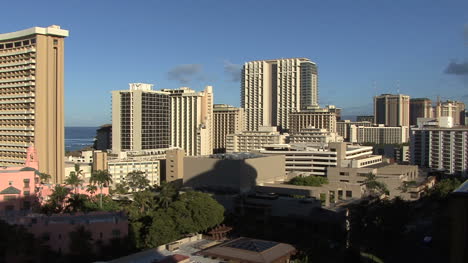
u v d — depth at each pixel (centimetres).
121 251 11275
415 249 14338
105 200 17550
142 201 15375
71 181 17800
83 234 10588
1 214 11844
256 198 19750
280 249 10738
